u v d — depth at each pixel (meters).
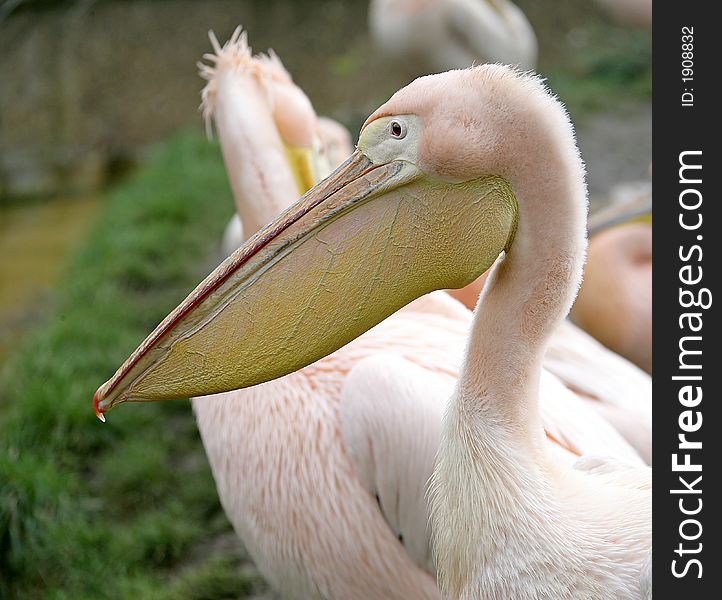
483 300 2.74
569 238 2.66
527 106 2.61
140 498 5.84
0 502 5.21
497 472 2.68
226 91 4.25
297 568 3.77
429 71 10.75
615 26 15.86
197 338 2.76
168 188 11.41
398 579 3.61
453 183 2.67
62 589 5.10
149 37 16.03
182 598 4.98
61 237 12.04
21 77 15.61
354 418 3.50
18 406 6.34
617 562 2.60
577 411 3.56
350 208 2.72
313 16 16.30
